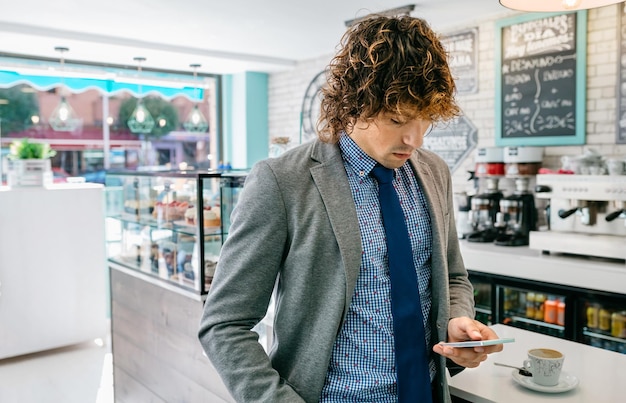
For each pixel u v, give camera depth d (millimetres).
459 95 4496
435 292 1217
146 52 5133
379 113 1035
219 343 1084
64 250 4625
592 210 3137
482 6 3990
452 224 1440
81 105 5523
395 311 1134
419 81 1006
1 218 4320
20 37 4457
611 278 2855
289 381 1137
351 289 1097
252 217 1110
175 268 2721
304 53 5578
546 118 3934
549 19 3865
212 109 6457
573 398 1414
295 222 1109
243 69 6117
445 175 1393
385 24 1044
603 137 3664
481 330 1138
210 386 2510
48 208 4531
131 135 5867
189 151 6309
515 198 3670
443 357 1207
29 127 5262
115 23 4305
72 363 4430
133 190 3143
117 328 3373
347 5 3893
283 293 1144
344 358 1139
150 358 2994
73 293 4684
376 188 1174
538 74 3957
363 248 1124
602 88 3652
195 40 4941
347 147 1172
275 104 6336
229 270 1118
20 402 3664
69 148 5496
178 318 2719
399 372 1131
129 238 3205
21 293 4441
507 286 3328
